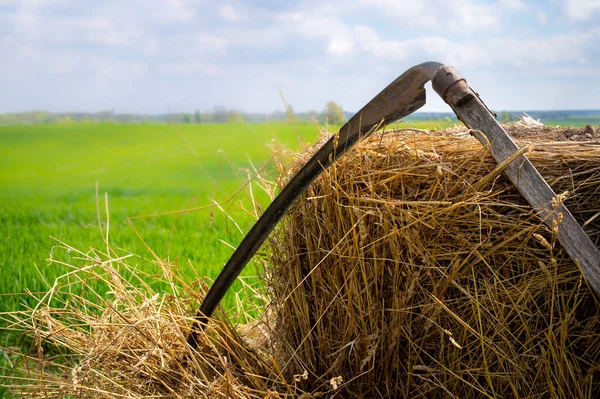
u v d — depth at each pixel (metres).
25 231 7.28
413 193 2.04
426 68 1.92
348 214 2.12
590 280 1.81
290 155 2.52
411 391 2.11
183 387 2.21
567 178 1.92
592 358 1.96
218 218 7.86
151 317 2.19
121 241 6.16
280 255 2.40
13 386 2.32
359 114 1.96
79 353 2.37
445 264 2.02
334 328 2.23
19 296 4.07
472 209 1.96
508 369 1.99
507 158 1.87
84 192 17.16
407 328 2.07
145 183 21.41
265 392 2.11
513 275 1.96
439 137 2.12
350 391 2.15
